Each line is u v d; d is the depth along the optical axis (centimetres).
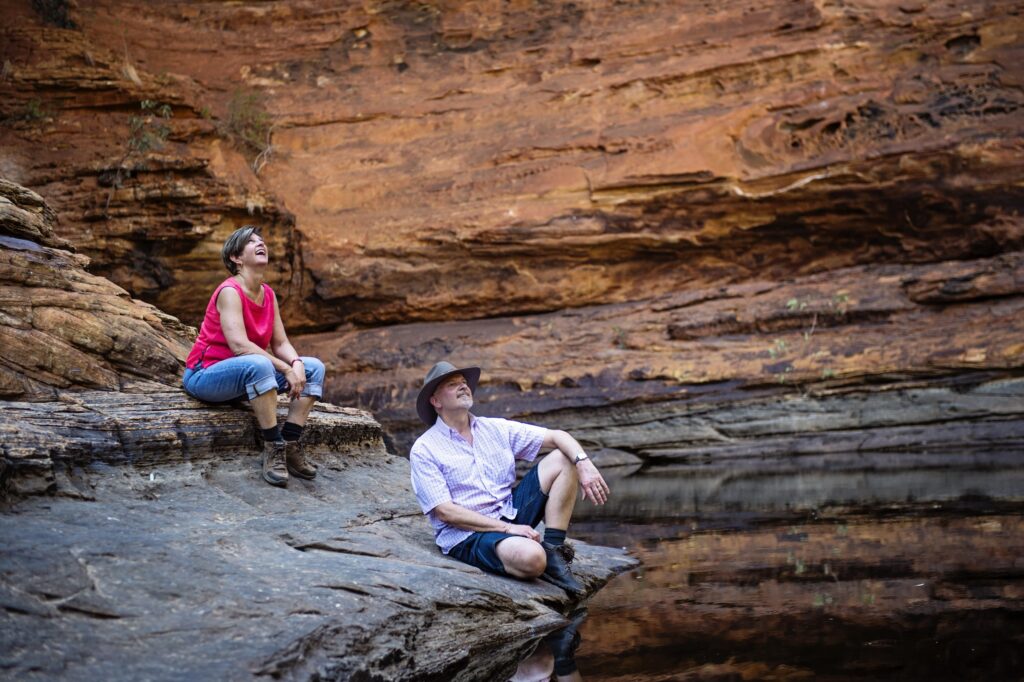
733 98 1688
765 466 1101
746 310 1511
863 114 1596
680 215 1627
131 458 440
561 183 1659
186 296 1612
